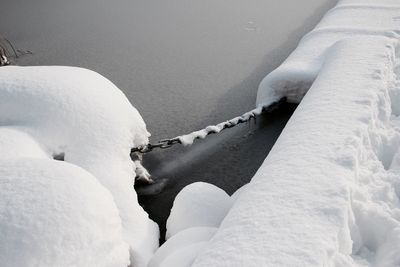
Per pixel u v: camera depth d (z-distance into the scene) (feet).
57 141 17.61
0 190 11.54
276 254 10.38
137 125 19.95
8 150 15.84
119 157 17.99
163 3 54.75
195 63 36.11
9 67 20.52
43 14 51.39
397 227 11.78
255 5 52.16
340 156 14.12
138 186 21.75
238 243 10.97
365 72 20.49
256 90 31.17
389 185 13.80
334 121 16.39
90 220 11.58
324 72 21.88
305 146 15.02
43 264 10.41
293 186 12.88
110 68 35.65
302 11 49.06
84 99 18.62
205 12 50.16
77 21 48.32
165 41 41.39
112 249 11.99
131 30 44.83
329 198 12.16
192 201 15.71
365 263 11.32
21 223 10.73
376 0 39.14
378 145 16.29
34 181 11.94
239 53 37.91
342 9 37.32
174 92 31.19
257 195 12.80
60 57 38.34
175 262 12.44
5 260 10.16
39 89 18.52
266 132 25.68
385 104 18.47
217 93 30.91
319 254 10.27
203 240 13.71
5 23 48.16
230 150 24.27
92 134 17.79
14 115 18.04
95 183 12.90
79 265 10.98
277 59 36.32
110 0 57.00
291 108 27.63
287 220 11.50
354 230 12.00
